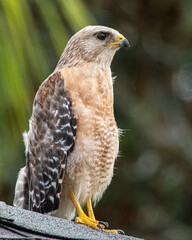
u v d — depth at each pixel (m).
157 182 18.14
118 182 17.69
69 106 9.36
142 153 17.58
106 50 10.03
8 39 9.08
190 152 18.11
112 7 17.95
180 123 18.31
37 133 9.58
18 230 6.24
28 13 9.57
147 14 18.39
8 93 8.91
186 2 18.03
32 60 9.26
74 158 9.30
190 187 18.28
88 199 9.65
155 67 18.58
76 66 9.80
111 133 9.55
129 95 17.86
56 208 9.36
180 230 17.97
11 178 13.08
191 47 18.83
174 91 18.67
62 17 10.70
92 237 6.89
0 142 9.38
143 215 18.11
